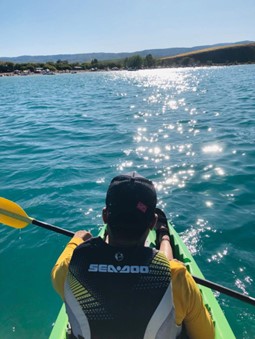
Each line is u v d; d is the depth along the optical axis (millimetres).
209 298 3242
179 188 6730
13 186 6996
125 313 1560
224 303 3768
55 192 6652
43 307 3859
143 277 1590
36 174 7652
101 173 7637
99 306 1577
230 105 17719
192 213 5723
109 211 1672
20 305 3906
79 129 12617
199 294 1744
